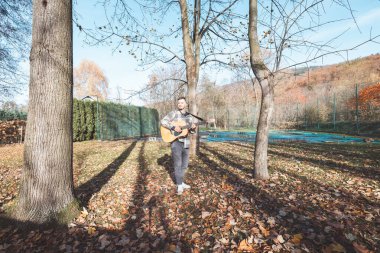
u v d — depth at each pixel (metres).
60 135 3.22
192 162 6.93
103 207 3.78
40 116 3.10
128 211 3.65
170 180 5.20
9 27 11.17
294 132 22.12
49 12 3.10
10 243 2.80
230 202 3.80
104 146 12.17
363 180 4.71
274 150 9.32
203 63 8.48
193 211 3.55
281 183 4.63
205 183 4.88
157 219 3.36
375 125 17.23
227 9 7.07
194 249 2.63
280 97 31.53
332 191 4.13
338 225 2.85
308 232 2.77
